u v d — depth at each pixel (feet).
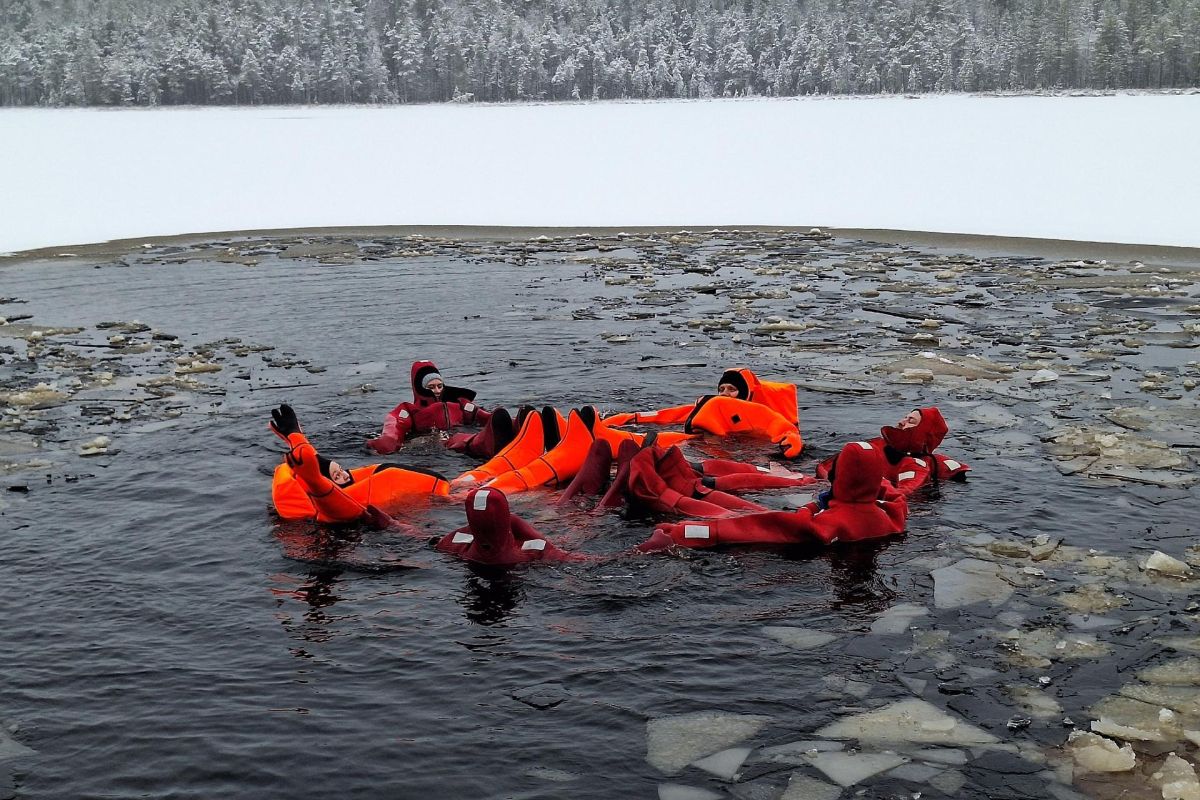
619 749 14.69
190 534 22.71
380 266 66.08
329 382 36.24
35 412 32.73
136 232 86.53
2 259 71.00
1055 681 16.51
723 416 29.76
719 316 48.32
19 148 174.60
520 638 17.93
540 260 68.28
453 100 444.14
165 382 36.42
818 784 13.91
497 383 35.99
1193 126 177.88
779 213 94.79
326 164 146.92
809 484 25.39
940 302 51.78
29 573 20.77
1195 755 14.48
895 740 14.92
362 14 502.79
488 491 20.70
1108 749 14.57
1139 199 95.91
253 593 19.81
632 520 23.16
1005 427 30.17
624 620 18.57
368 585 20.12
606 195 110.83
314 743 14.83
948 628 18.25
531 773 14.15
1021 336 43.42
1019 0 480.64
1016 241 73.87
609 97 458.91
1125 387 34.86
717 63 476.54
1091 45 407.85
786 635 18.02
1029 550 21.44
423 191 116.37
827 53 456.04
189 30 453.17
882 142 163.63
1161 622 18.42
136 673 16.85
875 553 21.40
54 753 14.66
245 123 263.29
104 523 23.38
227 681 16.57
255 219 95.25
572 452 26.04
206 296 55.47
